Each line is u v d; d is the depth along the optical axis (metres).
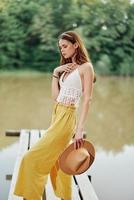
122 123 13.79
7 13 26.70
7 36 26.70
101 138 11.79
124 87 20.81
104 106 16.38
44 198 4.42
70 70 3.83
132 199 6.09
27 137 7.36
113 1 27.09
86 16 27.08
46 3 27.03
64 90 3.80
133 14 27.08
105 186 6.67
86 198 4.45
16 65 26.34
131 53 26.88
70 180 4.04
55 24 27.08
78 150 3.74
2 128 13.09
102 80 23.52
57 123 3.77
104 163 8.43
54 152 3.75
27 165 3.73
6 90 19.09
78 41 3.84
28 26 26.91
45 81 22.03
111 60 26.62
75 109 3.82
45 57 26.77
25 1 26.94
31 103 16.66
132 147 10.56
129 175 7.39
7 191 6.18
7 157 8.60
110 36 26.83
